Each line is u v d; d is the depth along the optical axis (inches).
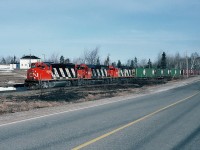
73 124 559.8
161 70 3639.3
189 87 2050.9
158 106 888.3
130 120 608.7
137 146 384.5
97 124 559.2
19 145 388.5
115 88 1829.5
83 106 908.6
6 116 682.8
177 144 398.6
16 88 1599.4
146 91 1663.4
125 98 1211.2
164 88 1945.1
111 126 536.1
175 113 724.7
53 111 780.0
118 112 746.8
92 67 2106.3
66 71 1814.7
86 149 366.3
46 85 1642.5
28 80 1606.8
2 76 2780.5
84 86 1877.5
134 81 2664.9
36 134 462.3
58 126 537.3
